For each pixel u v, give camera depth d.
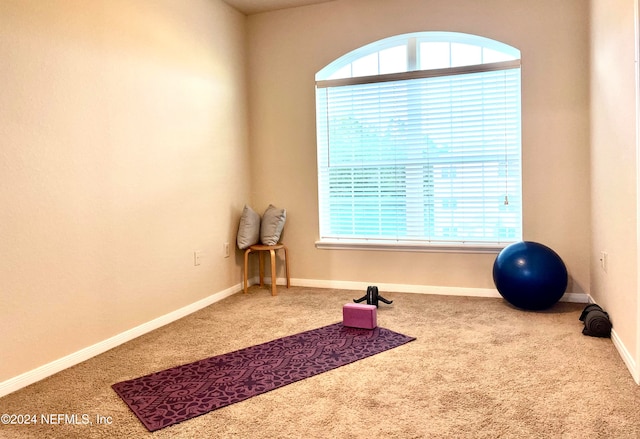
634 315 2.14
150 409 1.95
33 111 2.25
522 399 1.95
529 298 3.14
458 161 3.80
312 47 4.08
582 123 3.40
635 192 2.12
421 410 1.88
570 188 3.46
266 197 4.32
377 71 4.02
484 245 3.70
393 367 2.34
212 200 3.75
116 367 2.43
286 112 4.21
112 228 2.74
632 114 2.19
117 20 2.77
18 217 2.19
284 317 3.28
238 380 2.22
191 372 2.33
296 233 4.27
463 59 3.79
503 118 3.65
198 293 3.57
